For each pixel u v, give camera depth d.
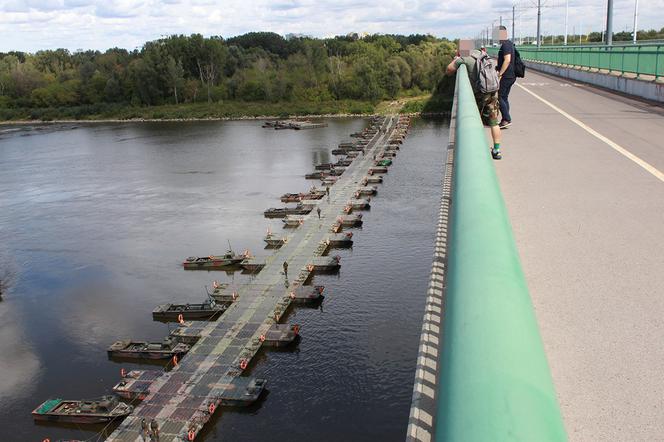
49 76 173.88
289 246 56.97
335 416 31.06
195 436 31.00
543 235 5.79
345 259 53.44
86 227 62.69
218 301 46.44
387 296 44.75
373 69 152.50
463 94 8.88
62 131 133.88
